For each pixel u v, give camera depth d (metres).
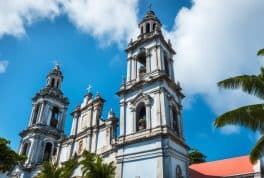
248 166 38.41
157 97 35.91
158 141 32.31
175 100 38.25
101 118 43.19
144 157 32.47
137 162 32.81
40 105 58.72
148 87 37.75
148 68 39.84
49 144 55.25
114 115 41.62
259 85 19.30
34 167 50.12
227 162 41.81
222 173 39.16
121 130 36.62
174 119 37.44
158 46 41.41
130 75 41.41
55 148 54.47
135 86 38.78
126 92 39.66
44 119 56.88
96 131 42.34
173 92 39.16
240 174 37.50
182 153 34.53
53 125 58.22
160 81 36.88
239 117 19.20
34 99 60.91
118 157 34.66
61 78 64.94
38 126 55.31
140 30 47.09
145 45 43.22
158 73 37.91
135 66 42.06
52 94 60.06
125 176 32.81
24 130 56.25
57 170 35.22
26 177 49.69
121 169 33.50
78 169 38.34
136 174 32.06
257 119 19.03
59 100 60.81
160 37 42.59
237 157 42.44
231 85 19.86
